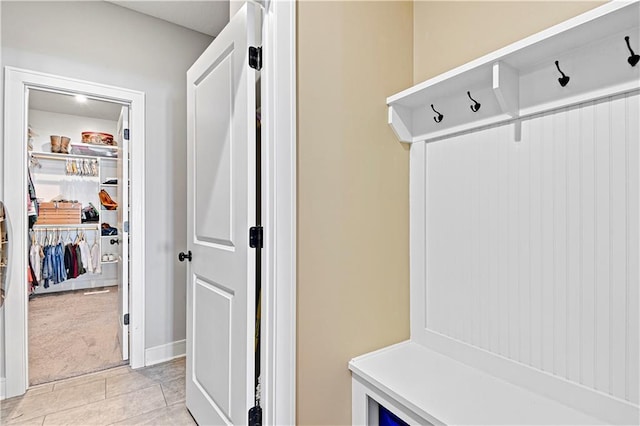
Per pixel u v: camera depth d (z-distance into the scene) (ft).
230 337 4.62
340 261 4.43
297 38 4.09
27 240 6.83
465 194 4.43
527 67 3.71
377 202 4.79
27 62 6.76
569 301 3.47
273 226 4.01
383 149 4.86
